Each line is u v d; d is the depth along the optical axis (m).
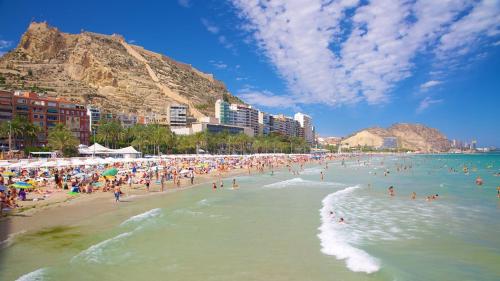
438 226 29.36
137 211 35.94
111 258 20.91
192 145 156.25
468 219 32.06
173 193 51.25
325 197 47.09
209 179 75.69
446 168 123.31
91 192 46.69
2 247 22.78
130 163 87.38
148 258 20.95
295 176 87.00
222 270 19.02
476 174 91.44
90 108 183.12
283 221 31.50
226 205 40.38
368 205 40.44
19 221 29.55
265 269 19.17
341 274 18.34
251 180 75.12
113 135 134.50
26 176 55.56
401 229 28.42
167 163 94.12
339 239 25.34
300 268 19.28
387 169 118.25
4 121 116.06
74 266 19.50
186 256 21.41
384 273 18.38
